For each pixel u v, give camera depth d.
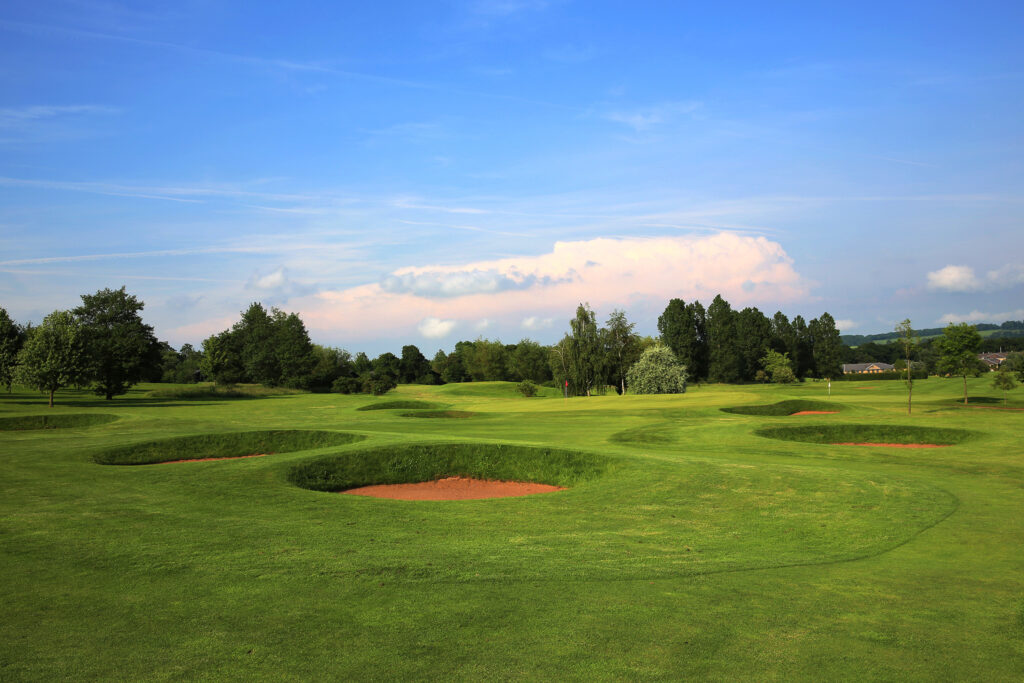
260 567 9.16
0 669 6.07
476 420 38.81
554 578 8.70
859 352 182.25
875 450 21.41
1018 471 17.06
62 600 7.92
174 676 5.93
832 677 5.88
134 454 23.25
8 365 57.31
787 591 8.19
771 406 42.31
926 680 5.83
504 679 5.84
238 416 44.41
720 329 111.75
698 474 16.33
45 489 15.27
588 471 19.20
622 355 78.25
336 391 91.38
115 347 67.38
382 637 6.79
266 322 110.88
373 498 14.64
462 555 9.82
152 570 9.05
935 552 9.89
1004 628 6.99
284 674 5.95
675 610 7.54
